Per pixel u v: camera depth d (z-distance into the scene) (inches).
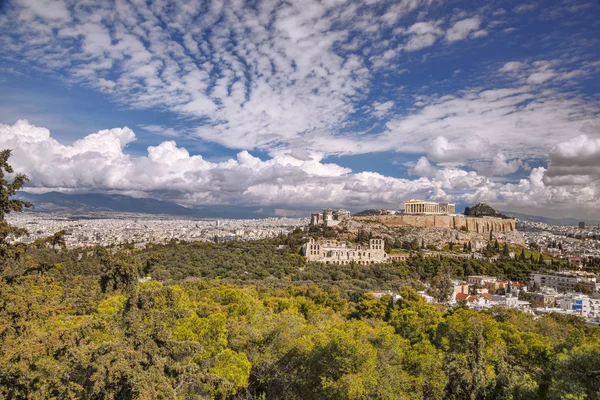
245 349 2561.5
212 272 6638.8
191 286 4790.8
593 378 2143.2
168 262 6860.2
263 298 4498.0
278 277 6860.2
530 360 2778.1
